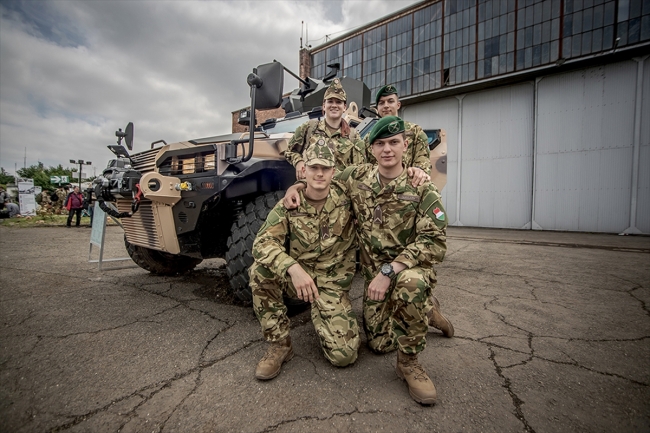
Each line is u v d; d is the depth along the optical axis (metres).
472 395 1.42
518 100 9.73
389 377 1.57
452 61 10.68
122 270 3.91
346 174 1.87
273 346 1.64
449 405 1.35
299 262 1.80
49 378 1.54
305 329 2.16
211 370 1.62
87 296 2.81
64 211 16.19
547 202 9.26
